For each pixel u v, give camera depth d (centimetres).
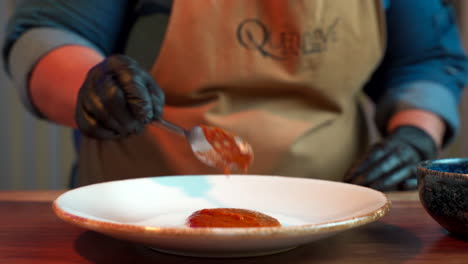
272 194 56
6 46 89
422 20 103
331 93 90
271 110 88
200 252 39
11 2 185
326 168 91
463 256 42
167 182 57
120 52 99
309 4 82
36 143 199
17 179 200
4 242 46
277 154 86
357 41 90
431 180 46
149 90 58
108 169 93
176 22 83
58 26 87
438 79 102
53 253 43
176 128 57
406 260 41
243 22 83
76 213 40
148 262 41
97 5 89
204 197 56
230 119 85
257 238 34
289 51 85
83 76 76
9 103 195
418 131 91
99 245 45
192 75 84
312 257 42
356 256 42
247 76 85
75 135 122
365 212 42
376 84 113
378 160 83
